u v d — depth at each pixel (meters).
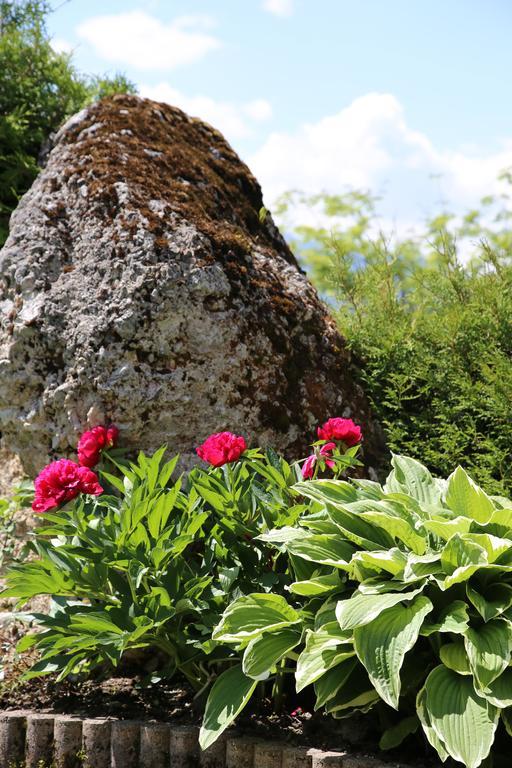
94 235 4.41
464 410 5.02
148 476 3.63
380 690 2.75
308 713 3.49
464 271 5.65
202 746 2.99
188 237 4.38
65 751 3.41
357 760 2.98
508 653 2.80
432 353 5.27
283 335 4.59
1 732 3.50
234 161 5.70
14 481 4.88
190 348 4.20
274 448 4.38
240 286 4.48
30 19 6.94
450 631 2.96
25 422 4.24
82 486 3.49
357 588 3.24
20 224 4.60
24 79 6.56
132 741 3.35
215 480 3.66
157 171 4.84
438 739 2.76
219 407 4.25
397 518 3.12
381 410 5.03
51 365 4.22
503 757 3.03
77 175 4.66
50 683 3.94
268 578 3.53
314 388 4.67
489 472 4.58
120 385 4.08
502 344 5.17
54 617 3.61
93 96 6.92
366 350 5.20
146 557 3.42
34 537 4.25
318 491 3.49
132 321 4.12
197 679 3.64
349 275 5.84
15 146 6.30
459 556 3.01
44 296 4.29
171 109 5.59
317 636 3.05
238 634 3.13
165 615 3.29
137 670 4.05
